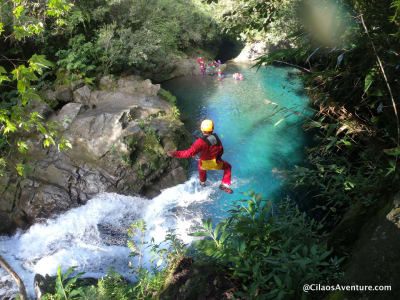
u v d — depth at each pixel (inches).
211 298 127.0
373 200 151.3
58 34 551.8
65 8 161.8
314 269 111.7
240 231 140.3
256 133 500.4
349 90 167.2
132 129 401.4
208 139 182.1
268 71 892.6
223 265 141.4
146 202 375.6
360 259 95.0
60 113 440.1
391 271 84.3
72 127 407.2
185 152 182.7
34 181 369.1
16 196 361.1
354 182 205.2
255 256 131.7
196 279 137.1
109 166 378.9
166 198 379.9
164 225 336.2
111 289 181.2
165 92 598.5
